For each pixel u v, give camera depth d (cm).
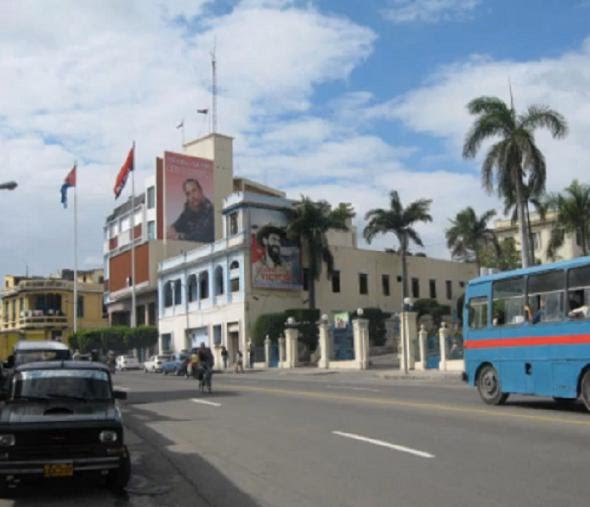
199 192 7556
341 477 955
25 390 991
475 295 1947
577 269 1603
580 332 1579
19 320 8538
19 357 2012
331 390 2530
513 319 1794
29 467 855
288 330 5234
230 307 5919
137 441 1415
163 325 7100
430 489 859
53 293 8525
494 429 1326
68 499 900
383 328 6138
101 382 1023
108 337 7138
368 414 1652
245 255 5756
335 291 6297
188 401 2305
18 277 9831
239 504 843
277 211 5959
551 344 1659
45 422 877
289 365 5188
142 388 3134
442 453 1093
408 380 3362
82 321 8762
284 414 1745
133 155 7300
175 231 7394
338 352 5041
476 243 6619
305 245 6025
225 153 7788
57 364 1055
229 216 6041
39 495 922
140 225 7850
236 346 5925
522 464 986
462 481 895
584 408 1708
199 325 6406
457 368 3747
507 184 3762
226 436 1409
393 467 1005
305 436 1347
